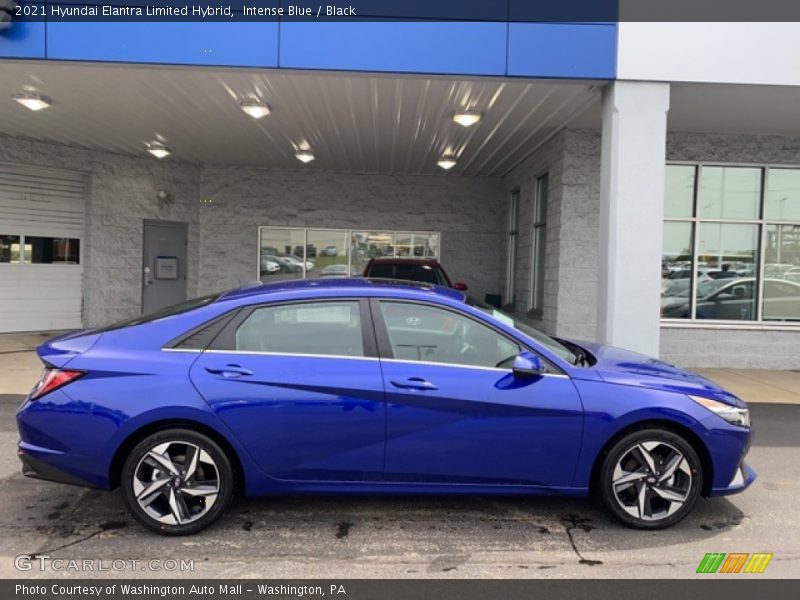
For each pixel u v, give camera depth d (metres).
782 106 7.94
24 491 4.46
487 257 13.84
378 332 3.88
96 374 3.68
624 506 3.88
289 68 6.50
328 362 3.78
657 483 3.88
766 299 10.13
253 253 13.45
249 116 8.96
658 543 3.78
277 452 3.71
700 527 4.02
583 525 4.01
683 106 7.97
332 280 4.41
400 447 3.75
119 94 7.96
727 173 9.98
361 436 3.73
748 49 6.73
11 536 3.76
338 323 3.90
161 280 12.89
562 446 3.79
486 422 3.75
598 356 4.38
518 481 3.83
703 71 6.71
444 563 3.51
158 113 8.88
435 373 3.79
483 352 3.91
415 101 8.04
